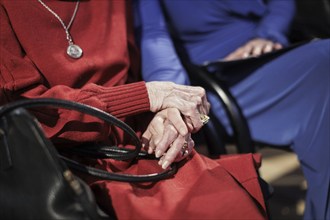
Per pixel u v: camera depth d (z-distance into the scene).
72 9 1.31
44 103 1.01
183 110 1.23
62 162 1.00
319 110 1.65
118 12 1.41
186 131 1.20
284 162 2.60
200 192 1.11
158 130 1.23
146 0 1.72
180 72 1.61
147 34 1.67
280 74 1.76
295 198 2.26
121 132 1.31
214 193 1.10
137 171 1.23
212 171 1.18
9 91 1.17
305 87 1.71
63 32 1.28
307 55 1.71
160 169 1.20
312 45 1.72
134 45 1.51
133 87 1.22
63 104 1.03
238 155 1.38
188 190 1.12
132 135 1.10
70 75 1.25
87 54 1.30
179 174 1.19
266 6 1.94
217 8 1.84
